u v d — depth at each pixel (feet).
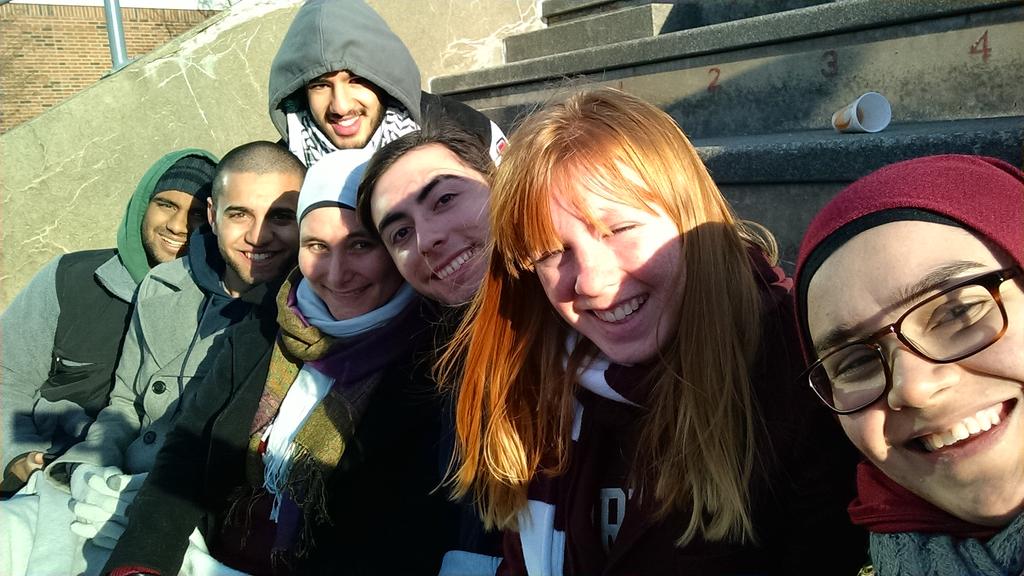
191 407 3.35
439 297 2.75
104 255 4.45
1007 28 3.34
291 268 3.74
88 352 4.25
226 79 6.33
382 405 2.85
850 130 3.47
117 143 6.16
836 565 1.95
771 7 5.30
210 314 3.83
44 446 4.21
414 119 4.27
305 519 2.80
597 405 2.21
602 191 1.92
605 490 2.20
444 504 2.76
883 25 3.76
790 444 1.95
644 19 5.69
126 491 3.47
